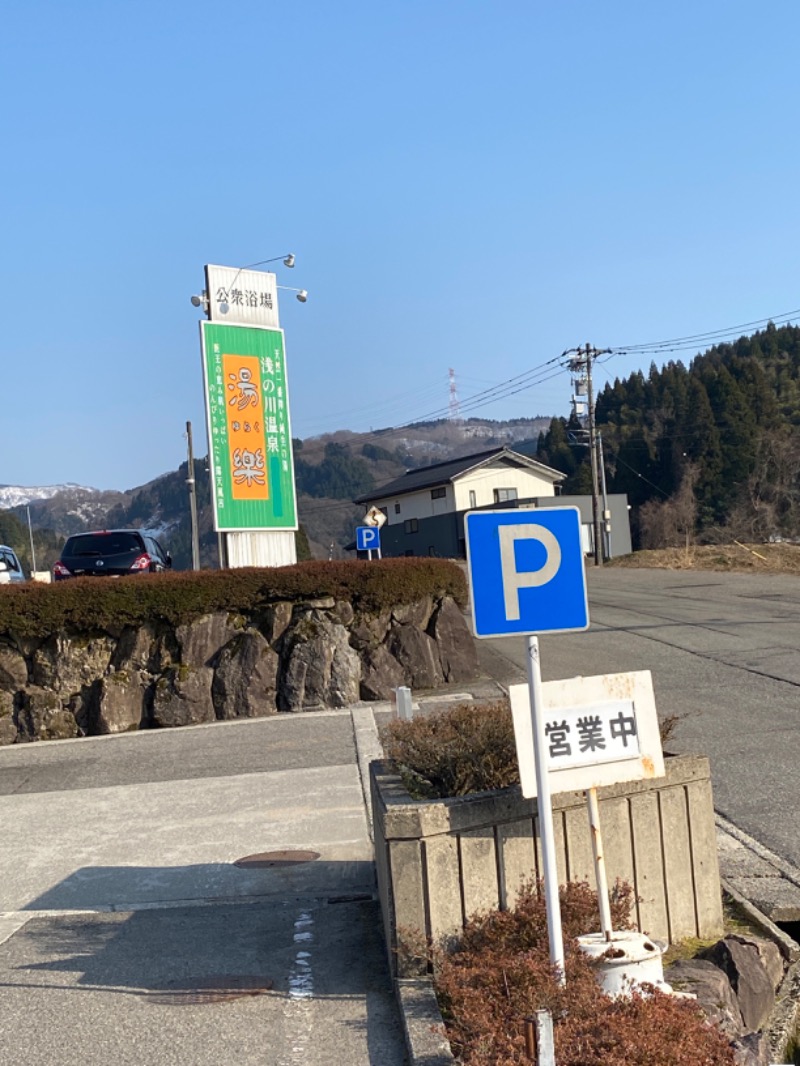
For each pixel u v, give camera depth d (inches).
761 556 1521.9
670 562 1577.3
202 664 586.6
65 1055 190.4
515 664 686.5
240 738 517.7
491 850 218.1
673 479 2942.9
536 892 215.6
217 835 346.3
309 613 604.4
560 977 180.2
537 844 222.5
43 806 407.5
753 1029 208.2
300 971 227.8
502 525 192.4
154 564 809.5
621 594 1116.5
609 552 2172.7
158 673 587.5
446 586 652.1
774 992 217.9
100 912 277.4
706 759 245.6
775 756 408.8
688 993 194.7
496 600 190.7
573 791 213.0
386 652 613.0
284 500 751.7
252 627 600.7
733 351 4224.9
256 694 583.5
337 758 454.6
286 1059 185.6
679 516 2778.1
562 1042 163.8
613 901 216.5
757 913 253.3
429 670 618.2
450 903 213.3
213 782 426.9
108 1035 198.4
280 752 477.4
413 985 205.5
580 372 2012.8
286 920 262.8
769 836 317.4
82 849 340.2
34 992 222.4
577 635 796.0
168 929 261.0
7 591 575.5
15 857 335.0
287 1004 210.2
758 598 983.6
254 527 737.0
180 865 315.6
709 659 646.5
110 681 575.8
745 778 380.8
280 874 300.2
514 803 220.7
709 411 2883.9
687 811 241.9
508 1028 171.6
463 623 644.7
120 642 589.9
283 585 600.7
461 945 211.0
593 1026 168.7
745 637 727.1
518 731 195.3
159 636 591.2
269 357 753.6
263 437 745.6
